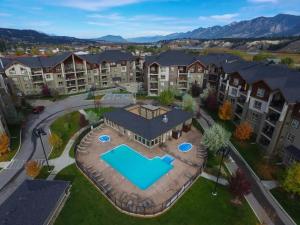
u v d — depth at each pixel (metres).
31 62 72.81
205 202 29.16
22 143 44.22
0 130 40.09
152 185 32.28
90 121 50.09
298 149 35.53
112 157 39.09
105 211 27.59
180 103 67.56
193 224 25.84
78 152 40.72
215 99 60.22
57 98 73.25
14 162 38.12
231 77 54.69
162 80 75.06
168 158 38.81
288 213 27.72
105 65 85.31
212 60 75.00
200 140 45.12
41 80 74.06
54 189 27.48
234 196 30.30
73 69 77.44
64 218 26.41
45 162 37.91
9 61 74.25
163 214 27.16
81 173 35.00
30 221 22.70
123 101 70.56
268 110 41.19
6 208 24.30
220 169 33.75
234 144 44.06
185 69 74.12
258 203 29.31
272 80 40.47
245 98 50.12
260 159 39.00
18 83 72.00
